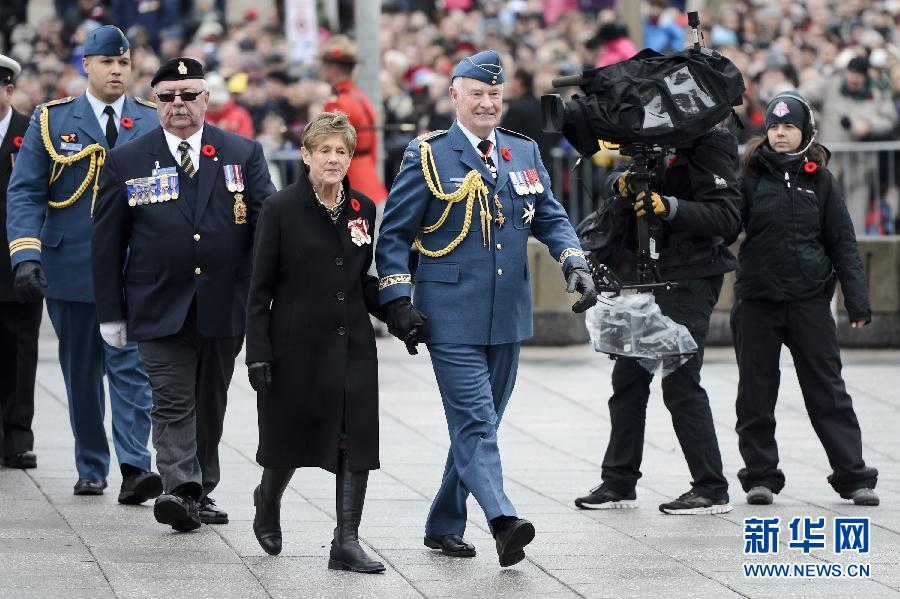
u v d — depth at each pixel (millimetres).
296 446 27281
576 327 53031
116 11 84125
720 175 31234
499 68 27953
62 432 40094
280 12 83938
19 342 35812
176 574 26750
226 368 31109
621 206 31594
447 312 27875
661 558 28172
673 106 30250
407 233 28031
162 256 30203
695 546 29094
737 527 30812
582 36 72875
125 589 25766
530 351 52125
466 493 28453
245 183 30906
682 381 31969
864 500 32750
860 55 58156
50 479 34719
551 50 67750
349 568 27094
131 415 32500
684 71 30562
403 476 35469
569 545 29203
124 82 33344
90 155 33094
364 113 52031
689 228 30953
